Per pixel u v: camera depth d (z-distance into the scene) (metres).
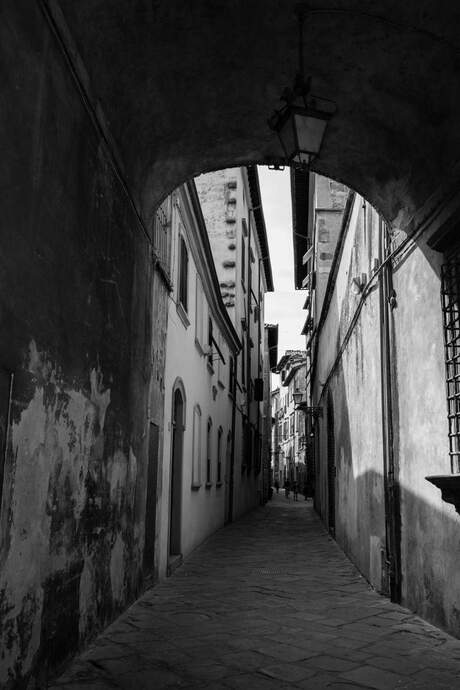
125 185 6.29
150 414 7.99
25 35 3.61
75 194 4.67
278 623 6.19
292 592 7.92
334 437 14.72
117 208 6.02
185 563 10.61
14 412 3.56
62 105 4.32
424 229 6.38
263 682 4.42
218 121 6.95
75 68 4.50
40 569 4.05
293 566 10.28
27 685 3.84
